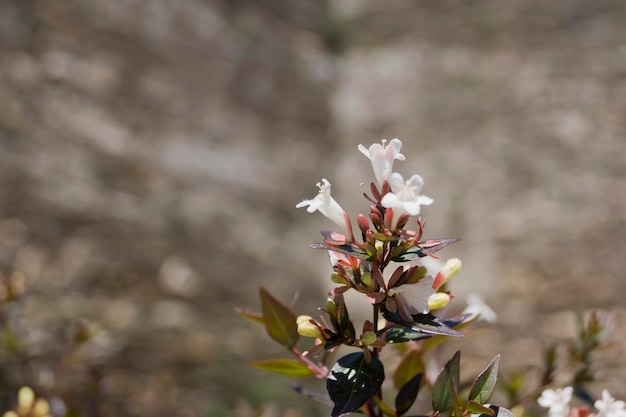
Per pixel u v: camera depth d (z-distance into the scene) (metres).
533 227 6.23
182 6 9.38
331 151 8.40
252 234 6.27
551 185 6.80
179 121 7.27
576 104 8.12
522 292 5.34
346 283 1.10
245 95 8.67
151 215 5.66
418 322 1.06
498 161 7.38
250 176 7.17
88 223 5.11
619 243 5.92
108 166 5.90
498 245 5.98
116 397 3.54
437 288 1.23
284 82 9.51
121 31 7.80
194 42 8.91
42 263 4.46
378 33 11.19
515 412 1.76
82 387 3.25
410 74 9.84
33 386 2.24
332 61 10.73
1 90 5.67
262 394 4.00
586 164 7.08
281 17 11.25
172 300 4.81
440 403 1.10
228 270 5.54
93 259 4.76
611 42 9.32
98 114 6.38
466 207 6.64
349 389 1.08
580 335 1.85
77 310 4.20
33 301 4.06
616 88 8.36
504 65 9.38
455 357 1.11
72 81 6.42
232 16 10.24
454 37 10.47
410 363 1.38
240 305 5.13
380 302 1.08
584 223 6.20
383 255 1.09
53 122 5.81
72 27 7.11
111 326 4.16
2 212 4.66
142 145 6.48
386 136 8.42
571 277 5.43
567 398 1.18
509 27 10.29
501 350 4.43
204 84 8.22
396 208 1.05
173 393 3.81
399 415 1.24
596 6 10.26
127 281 4.75
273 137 8.17
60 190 5.21
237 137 7.73
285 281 5.74
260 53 9.87
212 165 6.96
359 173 7.78
